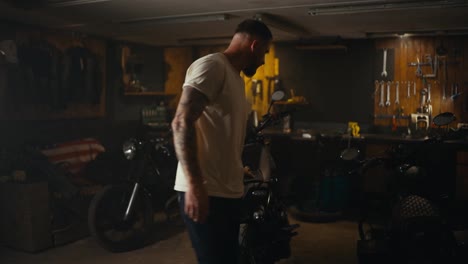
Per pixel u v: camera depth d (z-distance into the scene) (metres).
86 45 5.75
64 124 5.49
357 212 5.07
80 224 4.03
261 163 3.31
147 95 7.00
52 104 5.17
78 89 5.52
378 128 6.02
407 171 3.07
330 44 5.76
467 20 4.55
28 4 3.97
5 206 3.72
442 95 5.70
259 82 6.53
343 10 3.94
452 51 5.62
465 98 5.59
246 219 2.79
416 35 5.68
